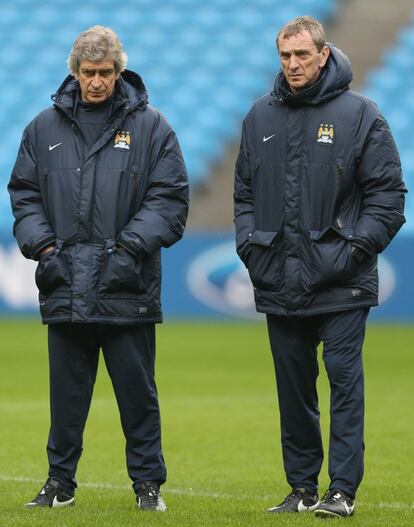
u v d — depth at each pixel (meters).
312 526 20.44
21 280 77.62
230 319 76.25
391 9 104.88
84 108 22.55
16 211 23.12
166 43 101.31
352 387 21.94
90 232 22.39
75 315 22.12
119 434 37.03
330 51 22.19
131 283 22.17
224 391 48.03
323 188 22.03
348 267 21.88
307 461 23.00
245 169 23.06
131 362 22.69
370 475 28.97
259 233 22.45
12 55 101.88
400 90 95.44
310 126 22.11
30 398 45.97
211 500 24.84
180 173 22.81
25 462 31.34
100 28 21.92
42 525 20.56
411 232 83.38
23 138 23.30
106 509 22.81
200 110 94.50
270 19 102.94
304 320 22.61
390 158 22.14
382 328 71.50
